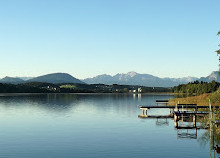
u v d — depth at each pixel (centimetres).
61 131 4288
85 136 3881
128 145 3316
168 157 2786
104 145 3322
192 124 5091
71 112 7312
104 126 4791
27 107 8988
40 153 2969
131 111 7712
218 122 4103
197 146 3262
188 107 6556
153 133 4112
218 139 3647
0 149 3147
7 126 4803
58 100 14112
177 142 3478
